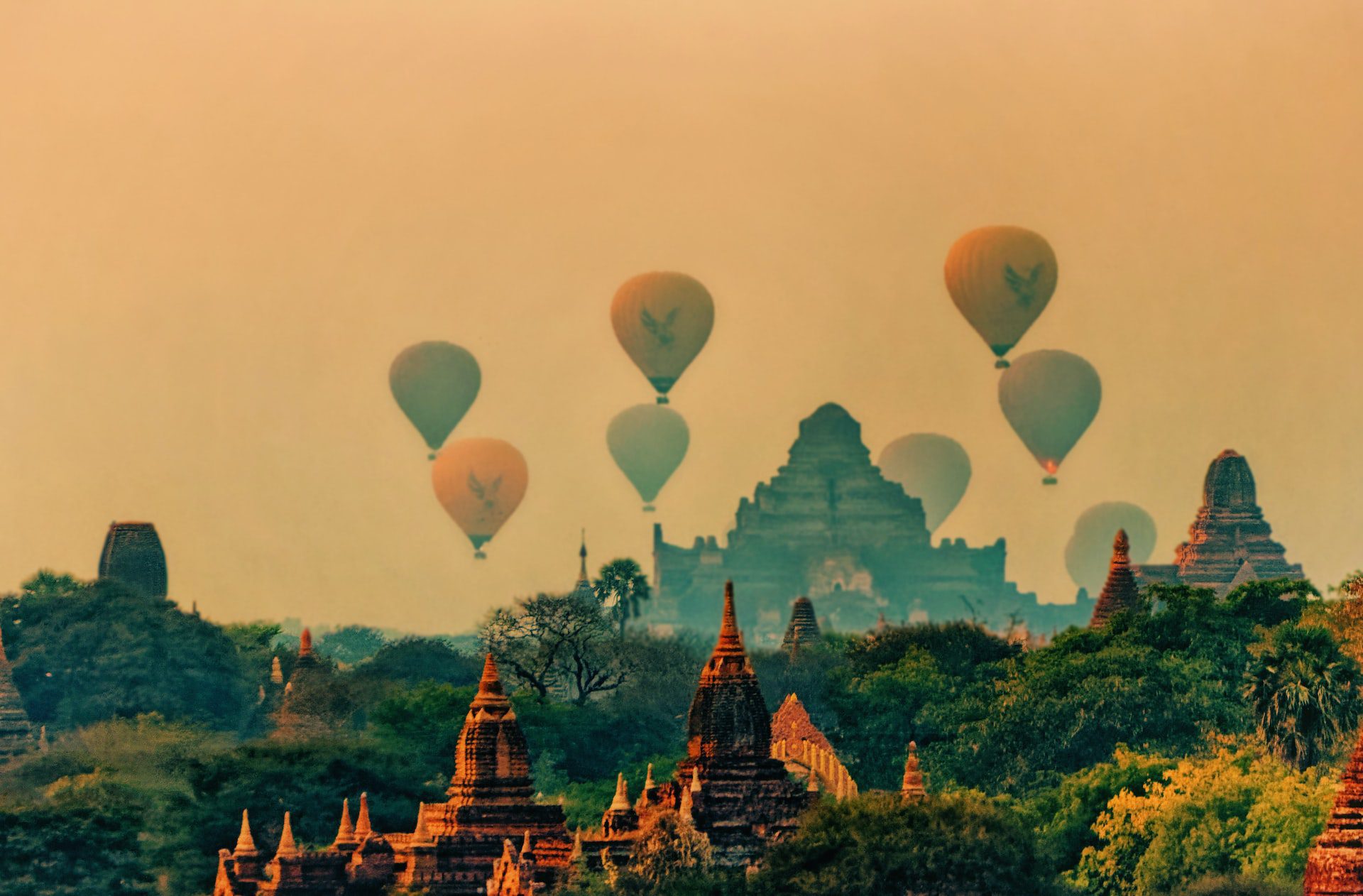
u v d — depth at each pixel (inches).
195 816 7032.5
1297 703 6609.3
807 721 6968.5
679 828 5433.1
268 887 5674.2
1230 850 5693.9
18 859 6737.2
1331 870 4505.4
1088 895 5831.7
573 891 5378.9
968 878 5182.1
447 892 5654.5
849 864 5182.1
